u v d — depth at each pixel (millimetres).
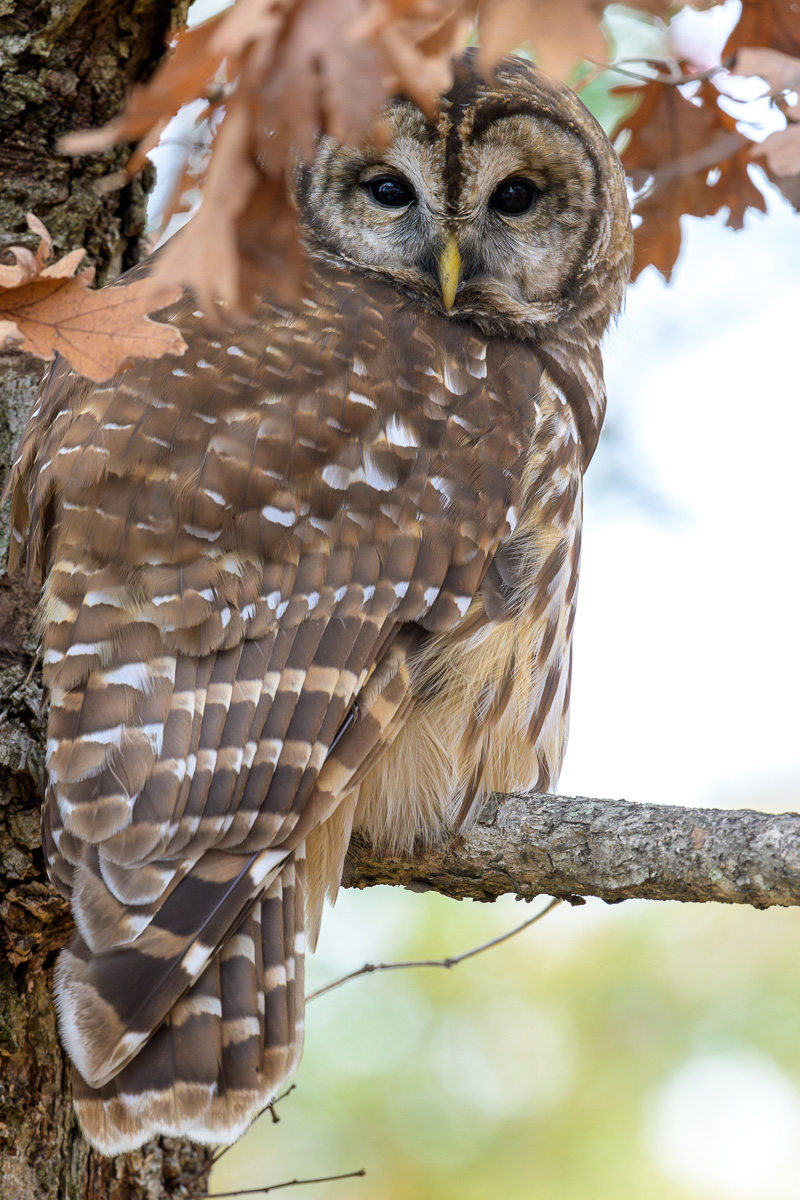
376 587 6422
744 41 7902
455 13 4191
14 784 6516
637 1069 13508
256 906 6004
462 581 6742
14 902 6492
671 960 14031
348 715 6309
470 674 6988
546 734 7664
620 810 6273
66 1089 6965
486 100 7988
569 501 7625
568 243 8398
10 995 6727
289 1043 5824
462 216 7895
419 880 7000
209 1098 5570
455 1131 13141
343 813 6844
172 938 5516
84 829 5625
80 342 4621
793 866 5570
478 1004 13523
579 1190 13047
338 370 6750
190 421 6379
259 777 5875
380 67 4031
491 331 7852
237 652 6027
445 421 6984
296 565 6258
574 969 13969
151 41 7855
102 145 4266
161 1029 5621
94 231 7949
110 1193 7270
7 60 7574
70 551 6176
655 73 8469
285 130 4227
